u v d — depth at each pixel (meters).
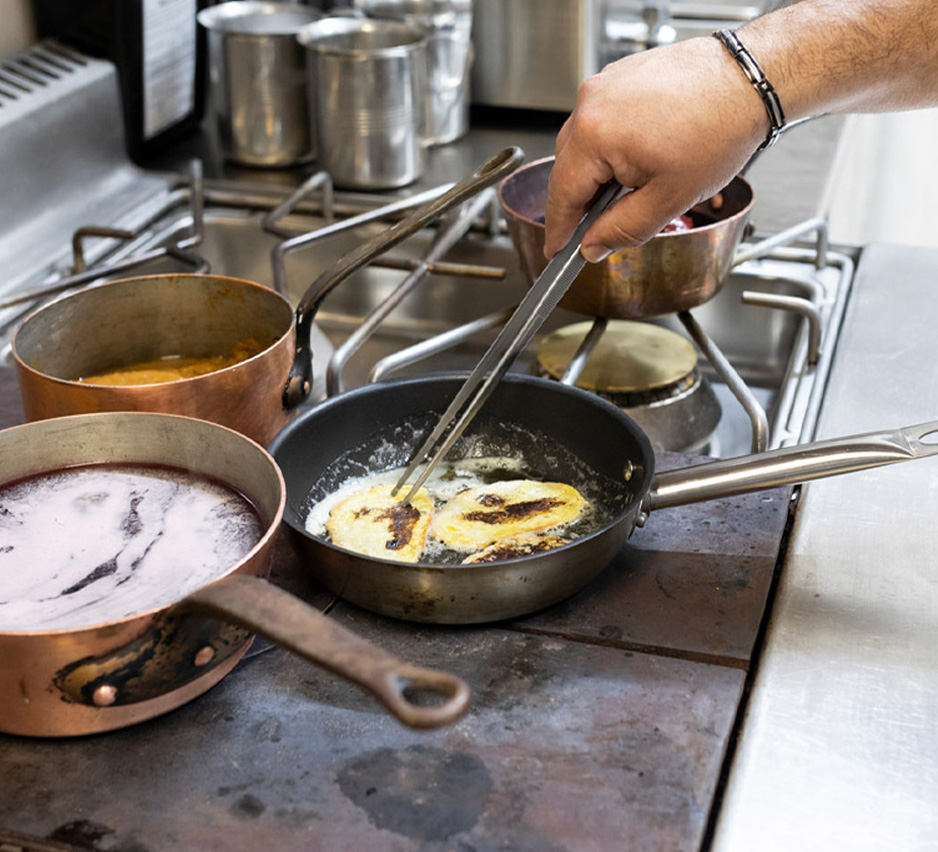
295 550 0.64
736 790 0.52
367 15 1.38
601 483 0.74
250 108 1.34
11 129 1.14
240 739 0.56
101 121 1.29
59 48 1.29
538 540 0.68
